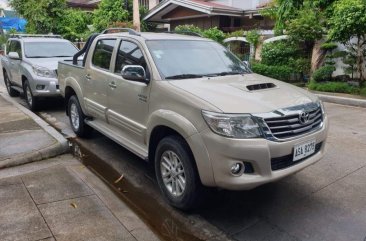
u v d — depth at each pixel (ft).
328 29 40.24
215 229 11.87
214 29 56.70
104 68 17.61
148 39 15.47
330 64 41.42
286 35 45.11
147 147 14.38
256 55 51.62
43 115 28.12
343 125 25.07
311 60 43.39
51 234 11.18
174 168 12.82
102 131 17.95
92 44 19.13
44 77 27.43
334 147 19.97
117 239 11.05
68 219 12.09
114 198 13.82
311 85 39.88
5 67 36.17
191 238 11.35
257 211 12.96
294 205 13.35
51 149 18.22
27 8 66.74
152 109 13.52
